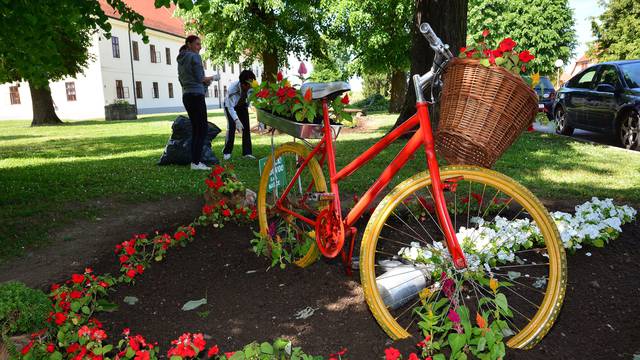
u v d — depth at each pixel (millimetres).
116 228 4391
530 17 29922
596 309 2574
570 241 3188
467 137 2037
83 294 2719
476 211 4000
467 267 2328
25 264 3592
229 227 4027
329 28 22844
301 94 2832
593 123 10391
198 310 2697
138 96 44188
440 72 2209
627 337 2334
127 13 4848
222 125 19531
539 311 2176
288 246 3447
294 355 2014
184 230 3713
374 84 50812
